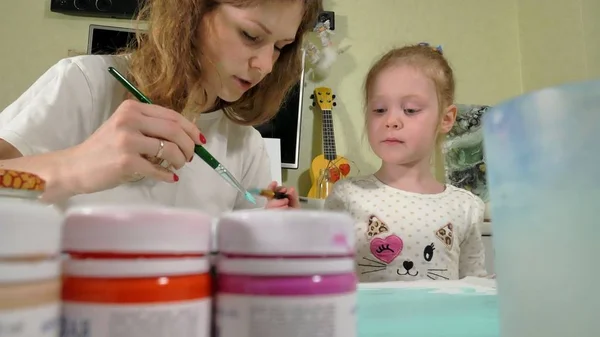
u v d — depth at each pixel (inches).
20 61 58.1
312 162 60.1
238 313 8.3
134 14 56.5
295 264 8.3
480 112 65.5
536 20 68.6
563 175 8.6
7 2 58.8
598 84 8.4
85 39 60.1
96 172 22.2
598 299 8.1
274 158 56.9
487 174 10.6
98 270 7.6
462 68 70.0
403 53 45.7
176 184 33.5
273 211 9.0
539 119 8.9
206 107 34.9
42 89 29.7
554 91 8.8
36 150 26.0
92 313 7.4
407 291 21.0
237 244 8.6
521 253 9.2
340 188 44.2
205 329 8.2
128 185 31.4
